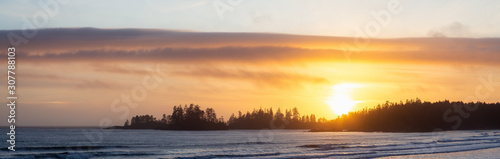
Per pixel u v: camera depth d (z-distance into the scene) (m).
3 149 58.25
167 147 70.81
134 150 61.16
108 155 50.69
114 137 124.06
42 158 46.41
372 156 44.44
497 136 96.38
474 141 74.00
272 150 59.66
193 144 83.00
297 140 108.44
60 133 154.12
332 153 49.16
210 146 74.94
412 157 43.03
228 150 61.31
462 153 47.72
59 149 59.94
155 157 47.97
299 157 44.06
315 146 69.06
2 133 141.12
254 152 54.88
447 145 62.75
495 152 48.91
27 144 78.12
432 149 54.03
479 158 41.62
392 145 65.31
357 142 87.56
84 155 50.06
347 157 43.56
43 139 101.06
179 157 45.03
